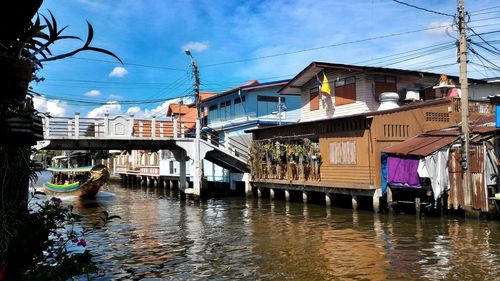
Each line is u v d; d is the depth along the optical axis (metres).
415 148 18.42
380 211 19.73
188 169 36.22
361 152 20.75
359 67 24.27
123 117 26.06
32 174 4.81
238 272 10.40
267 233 15.49
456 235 14.05
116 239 14.74
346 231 15.48
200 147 28.08
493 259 10.94
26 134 3.22
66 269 4.52
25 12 3.24
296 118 34.72
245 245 13.46
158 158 43.53
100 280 9.81
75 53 3.40
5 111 3.13
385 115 20.56
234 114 35.34
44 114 4.53
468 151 16.84
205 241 14.24
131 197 32.28
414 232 14.84
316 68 26.14
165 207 24.92
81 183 30.16
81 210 23.91
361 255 11.81
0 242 3.97
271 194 27.09
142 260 11.70
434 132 20.69
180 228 17.03
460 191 17.20
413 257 11.42
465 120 16.98
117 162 61.38
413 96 24.72
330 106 27.12
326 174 23.11
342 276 9.91
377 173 19.98
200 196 28.30
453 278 9.50
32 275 4.10
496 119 16.95
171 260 11.69
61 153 60.75
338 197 23.38
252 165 29.02
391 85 25.48
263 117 33.62
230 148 30.25
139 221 19.09
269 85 32.91
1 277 3.78
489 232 14.39
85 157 55.78
